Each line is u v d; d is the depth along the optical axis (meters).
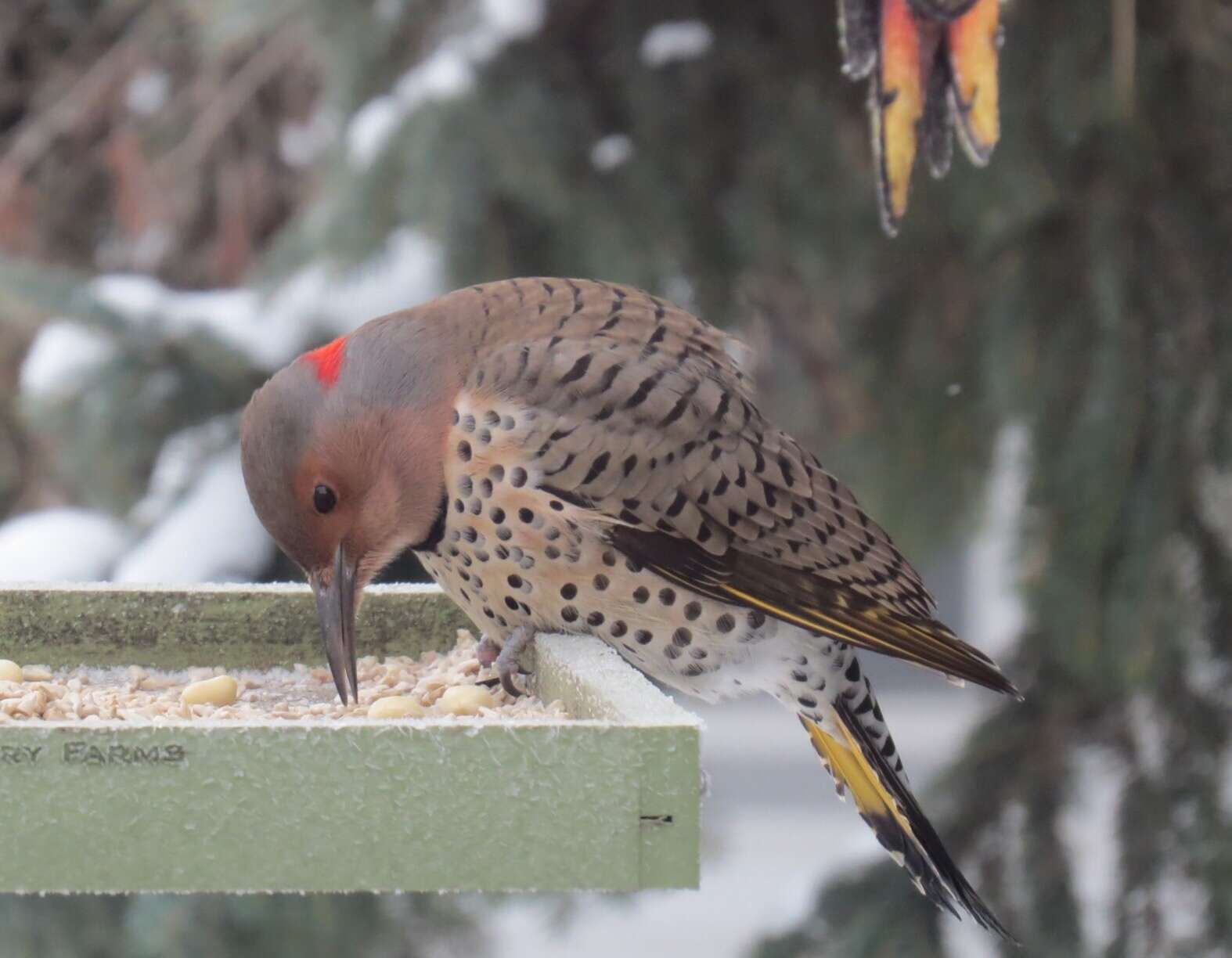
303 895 11.27
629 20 10.79
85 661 7.30
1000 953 10.83
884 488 11.32
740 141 10.81
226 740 5.12
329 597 6.82
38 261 13.90
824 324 11.55
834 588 7.07
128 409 10.39
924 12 5.56
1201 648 10.67
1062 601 10.37
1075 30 10.12
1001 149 10.22
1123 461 10.30
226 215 13.40
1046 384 10.40
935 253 10.95
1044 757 11.17
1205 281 10.31
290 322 10.56
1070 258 10.47
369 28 10.73
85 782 5.10
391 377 6.76
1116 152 10.24
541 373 6.76
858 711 7.23
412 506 6.80
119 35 14.05
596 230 10.40
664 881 5.19
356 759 5.14
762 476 6.98
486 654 7.18
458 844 5.17
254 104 13.41
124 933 11.26
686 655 7.04
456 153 10.26
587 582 6.82
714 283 10.75
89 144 13.94
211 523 10.23
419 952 11.85
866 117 10.98
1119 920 10.78
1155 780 10.91
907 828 7.25
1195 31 10.19
